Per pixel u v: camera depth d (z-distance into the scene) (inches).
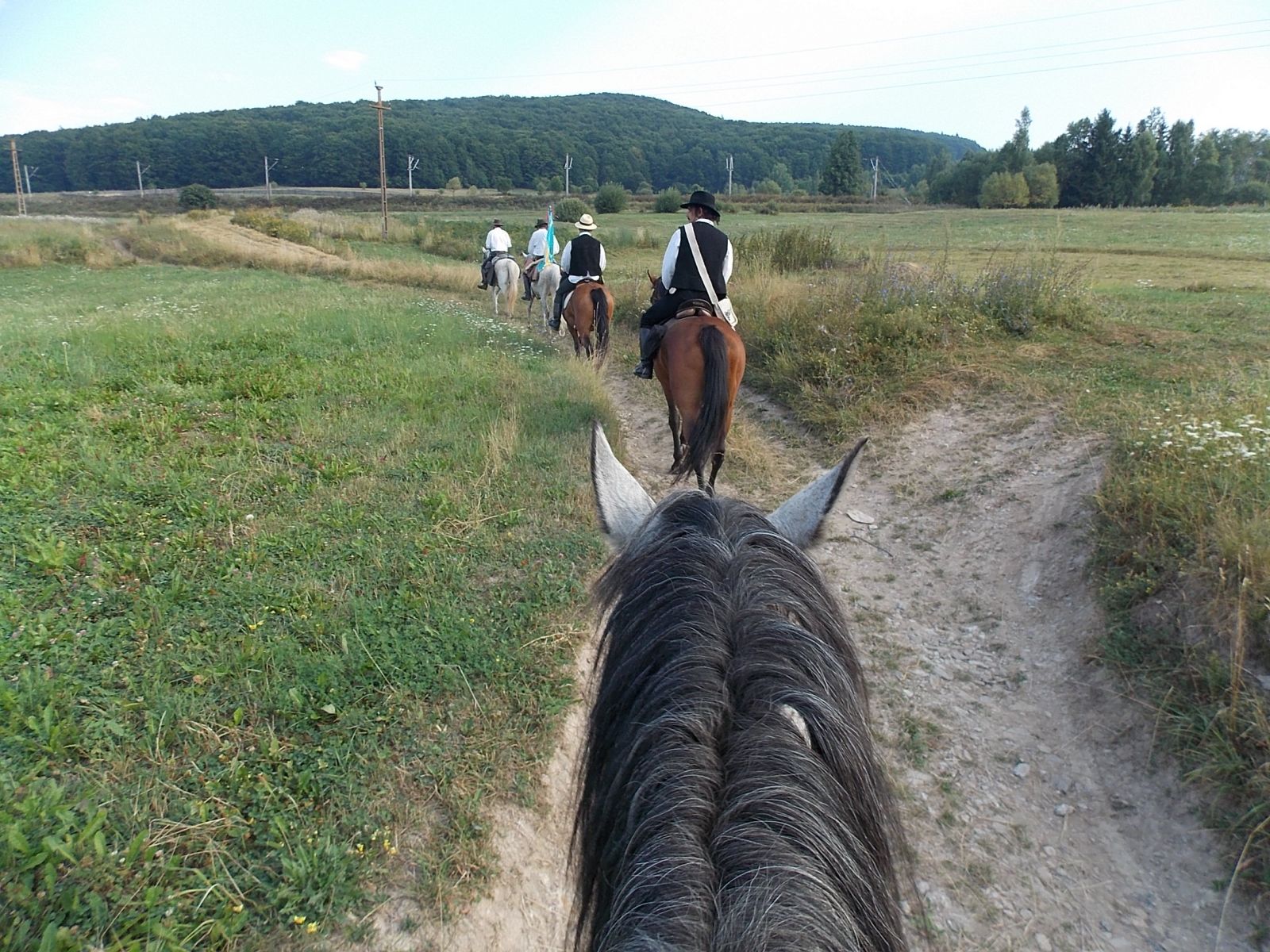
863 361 351.3
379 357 389.7
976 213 2197.3
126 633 159.2
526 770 137.9
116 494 220.5
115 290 732.0
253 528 208.1
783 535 75.4
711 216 273.3
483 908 116.6
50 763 126.3
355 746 136.9
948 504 253.6
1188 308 444.5
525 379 367.9
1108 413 270.4
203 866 113.3
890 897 54.4
